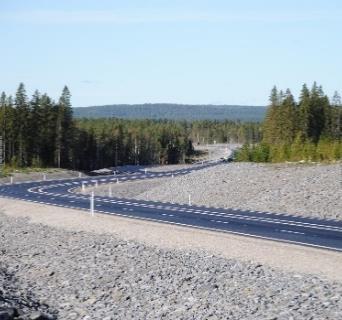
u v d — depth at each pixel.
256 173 68.00
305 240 35.94
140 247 36.38
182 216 47.94
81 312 23.73
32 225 47.91
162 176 103.81
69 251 36.56
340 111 148.75
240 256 32.69
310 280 27.06
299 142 106.88
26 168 117.75
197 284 27.19
